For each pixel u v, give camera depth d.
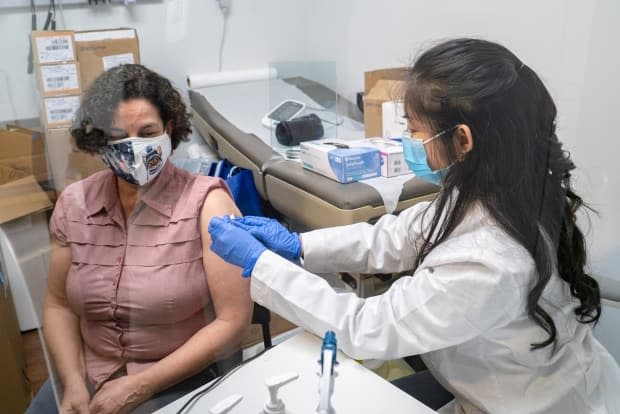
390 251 1.05
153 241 0.93
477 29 1.29
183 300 0.93
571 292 0.91
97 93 0.85
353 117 1.47
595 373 0.89
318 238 1.03
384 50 1.52
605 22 1.11
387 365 1.04
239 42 1.24
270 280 0.86
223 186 1.02
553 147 0.85
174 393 0.88
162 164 0.92
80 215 0.91
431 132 0.84
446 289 0.77
